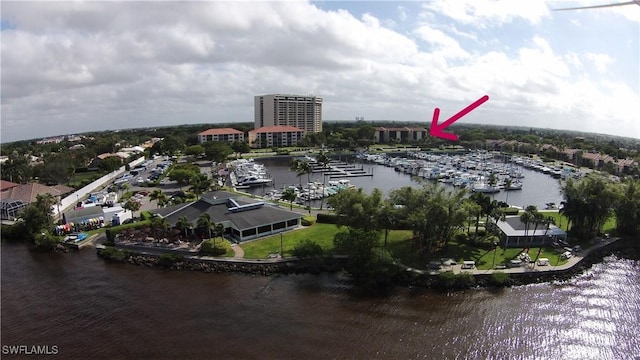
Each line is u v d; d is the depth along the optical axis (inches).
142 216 3897.6
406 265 2837.1
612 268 2989.7
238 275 2839.6
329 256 2967.5
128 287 2674.7
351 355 1953.7
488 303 2456.9
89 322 2244.1
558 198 5679.1
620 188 3489.2
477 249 3127.5
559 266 2839.6
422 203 2960.1
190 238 3393.2
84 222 3796.8
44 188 4808.1
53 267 3014.3
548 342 2092.8
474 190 6013.8
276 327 2187.5
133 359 1927.9
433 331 2162.9
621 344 2095.2
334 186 6136.8
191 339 2082.9
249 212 3597.4
